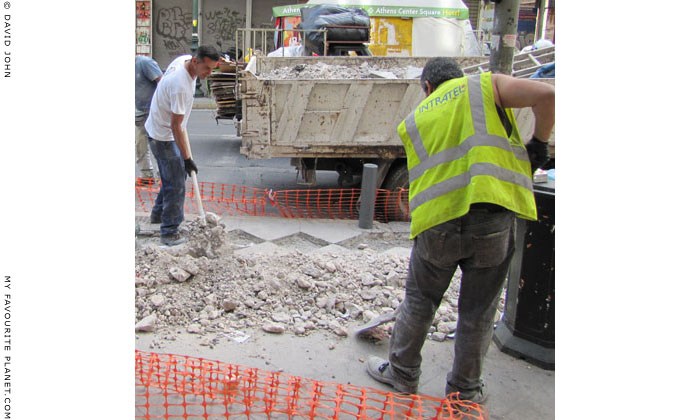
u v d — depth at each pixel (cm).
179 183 534
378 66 899
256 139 656
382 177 701
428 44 1509
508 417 308
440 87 285
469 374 305
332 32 970
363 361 356
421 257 290
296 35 1364
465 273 288
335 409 289
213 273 444
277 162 1023
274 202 749
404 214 706
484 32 1800
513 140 271
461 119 269
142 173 777
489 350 378
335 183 888
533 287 357
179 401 299
